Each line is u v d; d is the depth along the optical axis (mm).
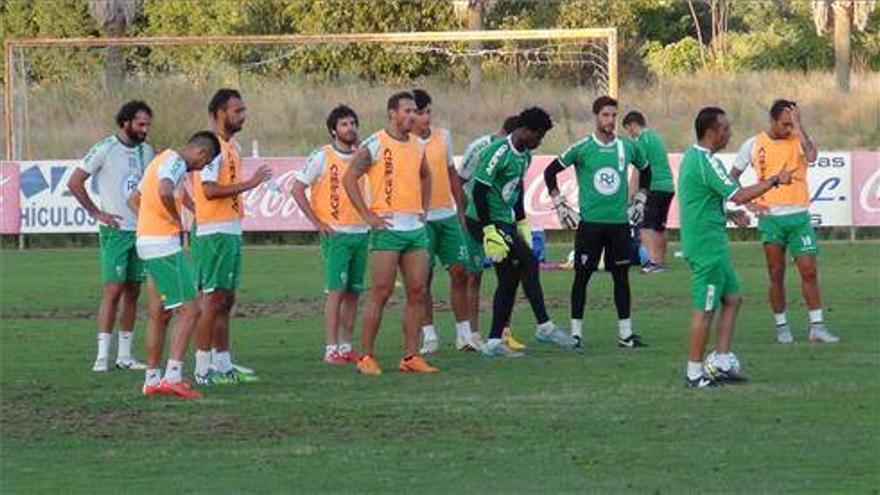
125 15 124125
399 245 43031
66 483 30031
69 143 105250
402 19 138375
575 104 115500
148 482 30031
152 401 39188
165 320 40156
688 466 30812
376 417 36531
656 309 58281
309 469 31016
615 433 34219
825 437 33375
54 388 41406
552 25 145125
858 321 53656
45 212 87438
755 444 32781
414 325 43656
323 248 46031
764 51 156625
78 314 58812
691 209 39219
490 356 46531
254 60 136125
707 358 41875
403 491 28969
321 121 113000
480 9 131375
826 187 84312
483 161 45969
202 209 41375
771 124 48406
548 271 72188
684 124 115625
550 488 29078
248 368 44562
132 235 44625
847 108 116500
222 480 30109
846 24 125188
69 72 124062
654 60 160875
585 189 48250
